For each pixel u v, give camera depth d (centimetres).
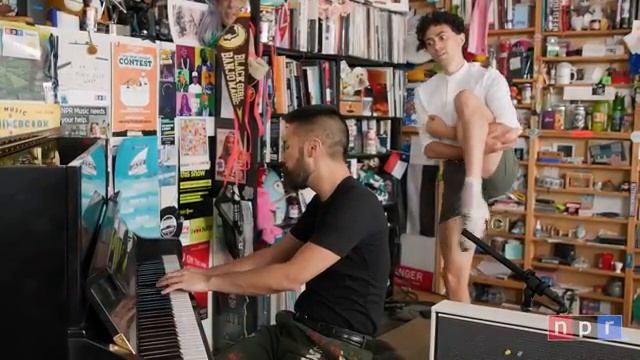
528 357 128
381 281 201
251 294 184
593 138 405
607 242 402
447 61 289
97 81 250
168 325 145
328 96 383
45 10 236
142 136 271
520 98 422
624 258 400
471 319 133
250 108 302
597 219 403
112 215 165
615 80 400
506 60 425
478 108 268
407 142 457
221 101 305
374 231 196
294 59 374
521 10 422
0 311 105
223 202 299
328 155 200
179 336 139
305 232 219
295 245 221
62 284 106
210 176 306
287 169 207
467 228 266
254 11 299
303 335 204
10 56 215
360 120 427
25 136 173
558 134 411
